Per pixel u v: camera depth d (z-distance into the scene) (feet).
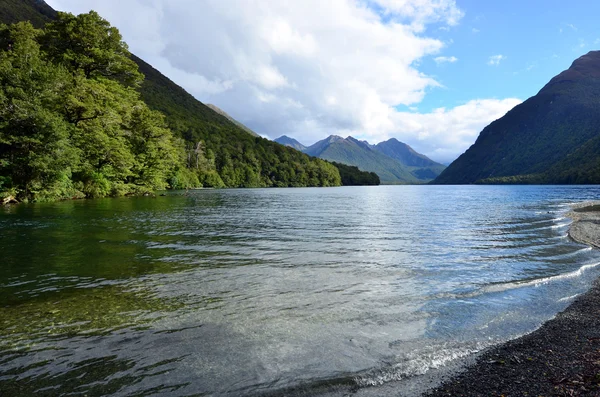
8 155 119.44
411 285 34.60
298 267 40.81
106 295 29.94
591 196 241.55
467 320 26.32
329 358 19.97
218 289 31.99
